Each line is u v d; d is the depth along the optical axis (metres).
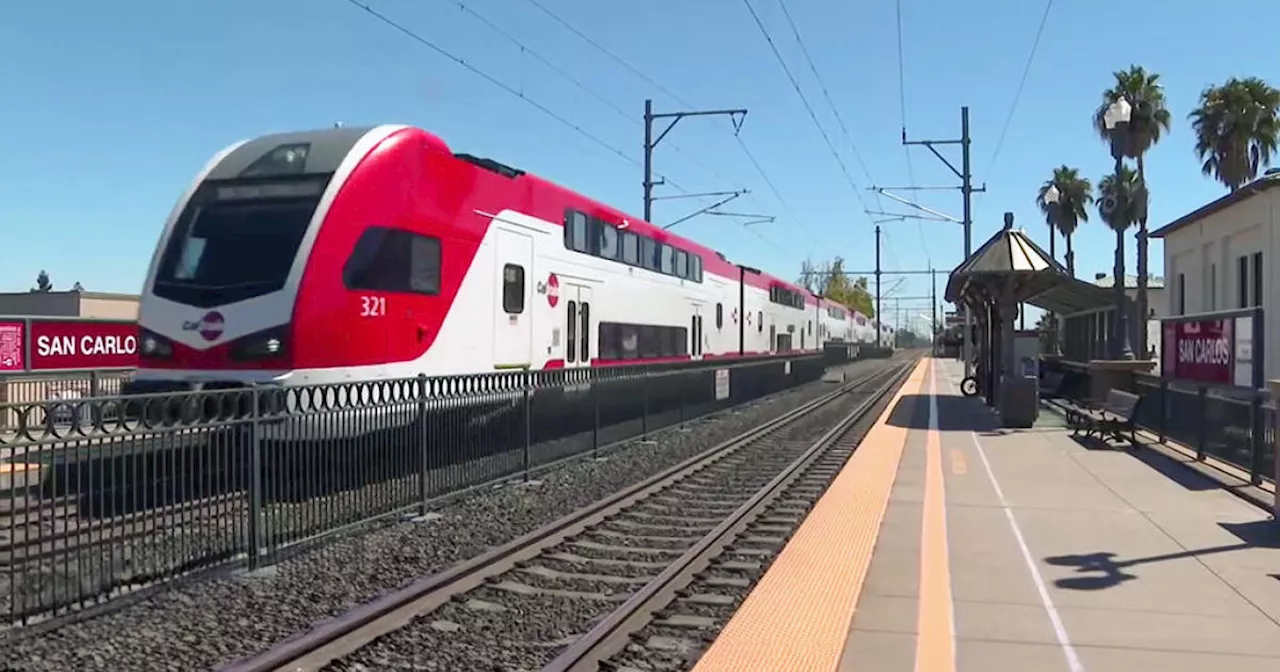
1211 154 42.78
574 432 15.75
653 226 24.52
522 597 8.01
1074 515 11.09
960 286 27.42
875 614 7.22
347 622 6.71
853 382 45.81
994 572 8.48
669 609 7.55
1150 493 12.51
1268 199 25.41
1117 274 25.09
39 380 17.11
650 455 17.27
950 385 42.03
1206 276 30.98
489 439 12.87
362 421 10.03
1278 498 10.47
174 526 7.63
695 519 11.70
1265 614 7.22
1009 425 21.38
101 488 7.00
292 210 12.39
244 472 8.34
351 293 12.38
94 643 6.39
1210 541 9.68
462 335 14.55
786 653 6.33
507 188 16.11
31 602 6.51
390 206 13.01
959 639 6.63
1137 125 39.16
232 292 12.13
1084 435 19.14
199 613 7.13
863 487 13.30
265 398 8.92
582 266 19.42
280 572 8.37
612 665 6.21
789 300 44.69
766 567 8.90
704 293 29.42
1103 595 7.75
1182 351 16.80
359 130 13.29
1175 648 6.44
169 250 12.70
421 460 11.09
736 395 27.33
